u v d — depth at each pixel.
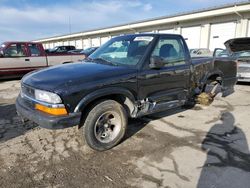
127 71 3.60
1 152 3.45
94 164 3.17
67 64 4.09
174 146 3.68
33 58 10.28
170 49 4.34
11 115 5.11
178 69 4.40
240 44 9.71
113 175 2.93
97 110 3.32
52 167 3.09
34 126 4.44
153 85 3.96
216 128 4.44
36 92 3.19
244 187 2.70
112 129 3.61
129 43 4.23
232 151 3.53
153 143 3.78
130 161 3.25
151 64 3.84
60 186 2.71
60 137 3.98
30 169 3.03
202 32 21.64
